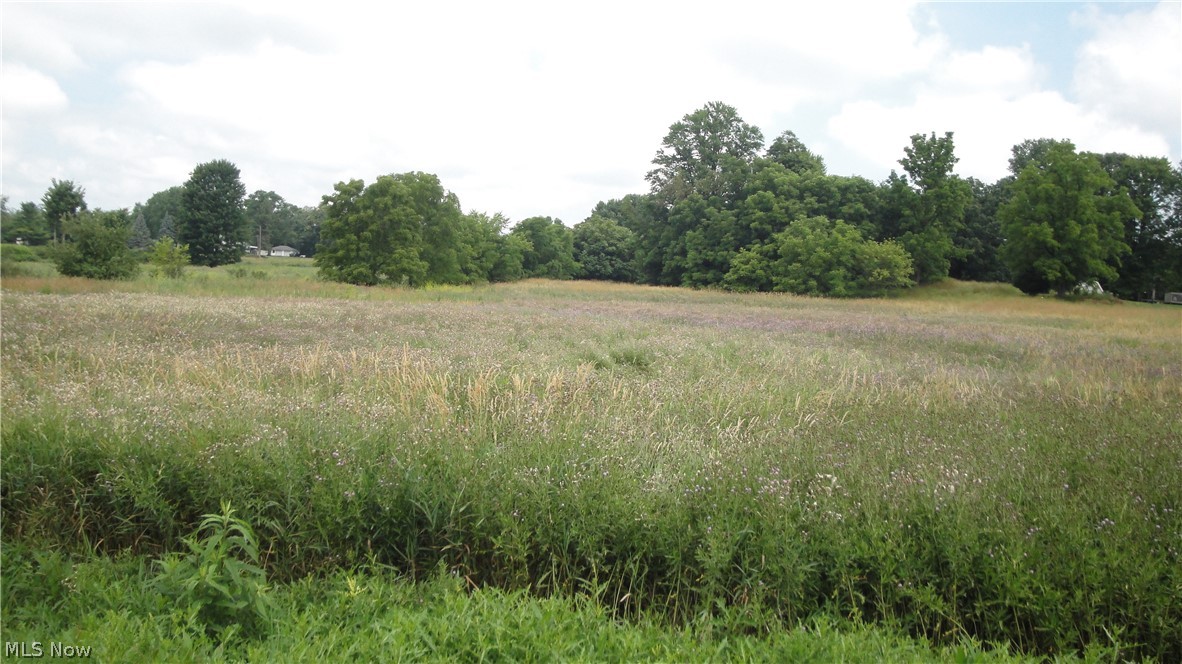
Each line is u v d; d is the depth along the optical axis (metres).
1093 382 10.21
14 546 4.01
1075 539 3.80
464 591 3.95
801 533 4.02
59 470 4.53
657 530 4.15
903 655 3.28
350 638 3.26
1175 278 57.00
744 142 72.69
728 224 61.75
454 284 50.81
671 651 3.27
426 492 4.40
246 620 3.37
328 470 4.47
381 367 9.23
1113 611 3.50
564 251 80.19
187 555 3.86
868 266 50.69
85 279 29.11
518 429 5.86
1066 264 50.66
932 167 56.56
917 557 3.90
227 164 84.94
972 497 4.36
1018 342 18.45
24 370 7.84
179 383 7.25
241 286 30.09
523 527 4.15
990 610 3.67
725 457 5.55
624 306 29.30
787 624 3.69
